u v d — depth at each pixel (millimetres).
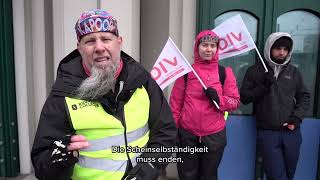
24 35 3174
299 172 2971
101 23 1175
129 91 1245
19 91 3242
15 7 3125
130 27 2979
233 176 3018
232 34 2627
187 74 2439
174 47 2391
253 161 2980
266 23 2895
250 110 3074
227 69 2457
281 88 2510
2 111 3115
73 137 1081
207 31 2400
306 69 3008
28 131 3320
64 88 1192
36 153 1165
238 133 2969
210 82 2369
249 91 2572
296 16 2922
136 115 1266
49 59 3369
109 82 1193
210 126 2359
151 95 1349
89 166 1212
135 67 1308
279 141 2531
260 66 2607
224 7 2920
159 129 1347
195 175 2451
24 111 3271
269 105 2502
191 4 3000
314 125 2922
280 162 2531
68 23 3074
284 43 2469
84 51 1202
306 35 2949
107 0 2963
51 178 1123
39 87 3318
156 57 3324
